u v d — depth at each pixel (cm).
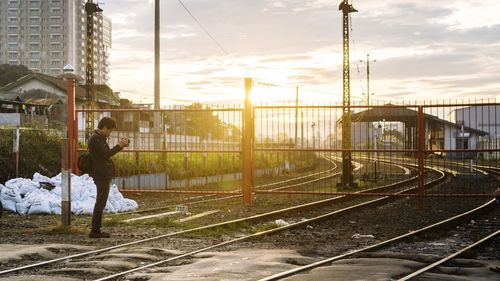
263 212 1505
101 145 1008
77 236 1029
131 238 1015
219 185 2583
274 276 657
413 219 1387
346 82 2819
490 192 2214
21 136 1981
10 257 788
